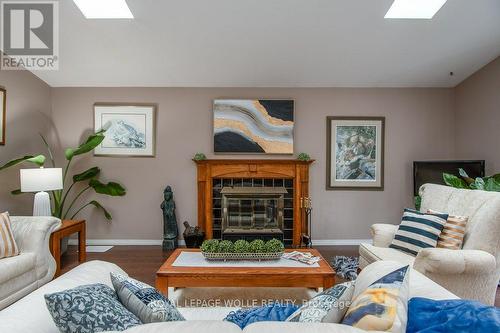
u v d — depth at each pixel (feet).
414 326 2.96
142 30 11.27
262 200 14.83
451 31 11.28
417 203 12.22
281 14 10.46
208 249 8.20
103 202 15.25
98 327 3.06
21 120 13.34
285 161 14.84
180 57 12.91
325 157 15.34
